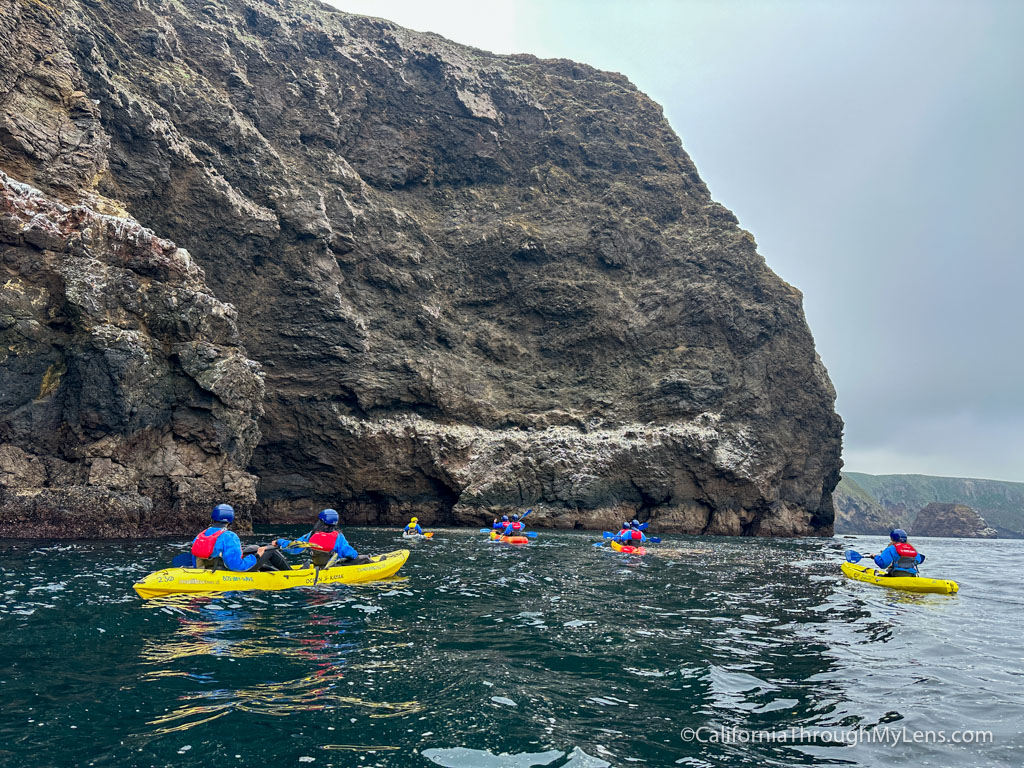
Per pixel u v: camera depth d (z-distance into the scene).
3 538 16.42
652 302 40.25
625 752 4.18
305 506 31.27
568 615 8.73
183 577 9.47
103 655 5.95
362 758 3.92
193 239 28.83
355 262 34.97
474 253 39.78
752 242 42.03
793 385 39.56
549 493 33.28
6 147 20.19
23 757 3.76
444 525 31.86
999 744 4.39
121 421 18.83
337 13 43.28
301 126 36.38
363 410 32.25
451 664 6.04
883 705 5.21
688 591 11.44
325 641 6.72
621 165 46.19
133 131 26.61
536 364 38.56
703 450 34.78
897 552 13.03
